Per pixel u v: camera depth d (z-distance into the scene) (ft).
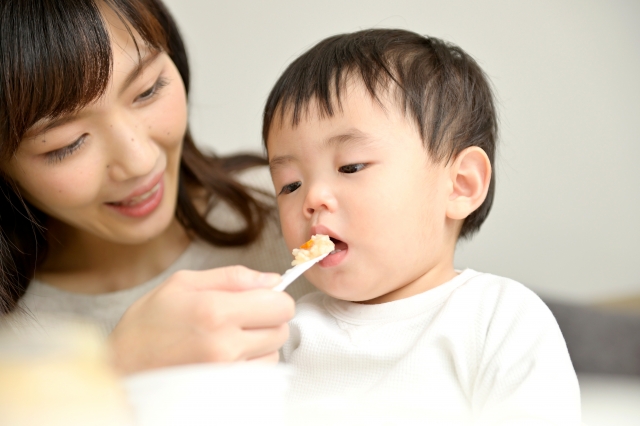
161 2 4.33
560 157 8.51
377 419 3.32
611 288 8.58
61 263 4.81
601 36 8.29
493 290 3.66
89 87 3.26
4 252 4.09
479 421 3.16
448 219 3.90
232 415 1.70
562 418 2.92
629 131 8.42
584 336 5.62
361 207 3.55
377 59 3.90
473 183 3.89
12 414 1.30
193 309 2.52
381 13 8.59
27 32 3.14
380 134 3.61
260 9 8.98
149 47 3.65
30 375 1.36
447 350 3.51
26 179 3.67
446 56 4.15
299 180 3.78
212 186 4.99
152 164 3.69
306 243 3.46
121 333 2.65
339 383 3.73
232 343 2.49
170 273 4.84
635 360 5.45
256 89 9.11
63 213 3.95
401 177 3.60
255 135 9.12
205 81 9.20
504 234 8.61
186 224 4.87
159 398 1.65
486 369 3.31
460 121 3.90
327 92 3.76
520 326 3.37
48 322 3.39
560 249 8.67
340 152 3.64
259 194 5.17
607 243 8.61
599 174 8.54
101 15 3.33
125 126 3.56
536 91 8.43
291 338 4.08
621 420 3.35
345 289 3.67
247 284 2.75
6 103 3.24
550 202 8.59
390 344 3.65
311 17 8.82
